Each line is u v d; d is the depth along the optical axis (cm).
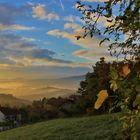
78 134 2870
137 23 359
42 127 3406
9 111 6084
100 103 316
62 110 4041
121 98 320
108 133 2642
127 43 390
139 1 351
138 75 312
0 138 3478
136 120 332
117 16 366
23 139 3156
